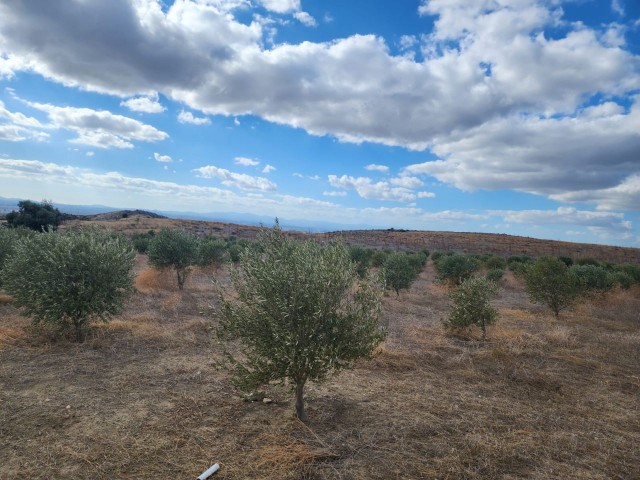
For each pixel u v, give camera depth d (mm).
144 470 4125
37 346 8352
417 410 5820
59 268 8461
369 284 5441
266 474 4117
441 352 9109
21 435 4727
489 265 31891
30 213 37438
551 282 14312
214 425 5156
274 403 5895
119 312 9539
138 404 5703
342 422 5375
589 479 4219
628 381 7438
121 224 64938
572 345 10023
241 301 5246
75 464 4191
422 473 4219
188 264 17891
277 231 5570
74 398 5828
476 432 5180
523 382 7273
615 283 18594
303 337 4914
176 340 9008
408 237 77188
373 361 7918
